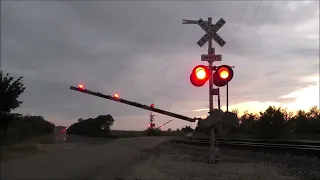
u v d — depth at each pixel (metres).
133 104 21.91
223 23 16.23
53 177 5.48
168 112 20.31
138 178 11.73
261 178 13.20
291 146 25.75
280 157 21.73
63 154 6.11
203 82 13.62
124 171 11.16
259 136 54.69
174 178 12.98
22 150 5.48
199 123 15.53
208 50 16.08
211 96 15.56
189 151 30.39
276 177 13.52
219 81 13.68
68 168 6.07
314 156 20.67
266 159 21.77
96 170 7.45
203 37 16.14
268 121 53.66
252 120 65.62
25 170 4.95
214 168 15.63
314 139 43.78
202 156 24.08
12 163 4.91
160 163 17.36
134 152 15.07
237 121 15.10
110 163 8.90
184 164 17.09
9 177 4.75
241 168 15.84
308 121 59.38
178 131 108.50
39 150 5.88
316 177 13.81
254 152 26.61
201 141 45.75
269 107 55.00
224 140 43.06
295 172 15.16
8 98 30.73
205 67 13.54
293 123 59.94
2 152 5.00
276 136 52.59
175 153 26.78
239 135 60.19
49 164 5.48
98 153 8.00
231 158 22.73
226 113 15.12
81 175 6.46
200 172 14.55
